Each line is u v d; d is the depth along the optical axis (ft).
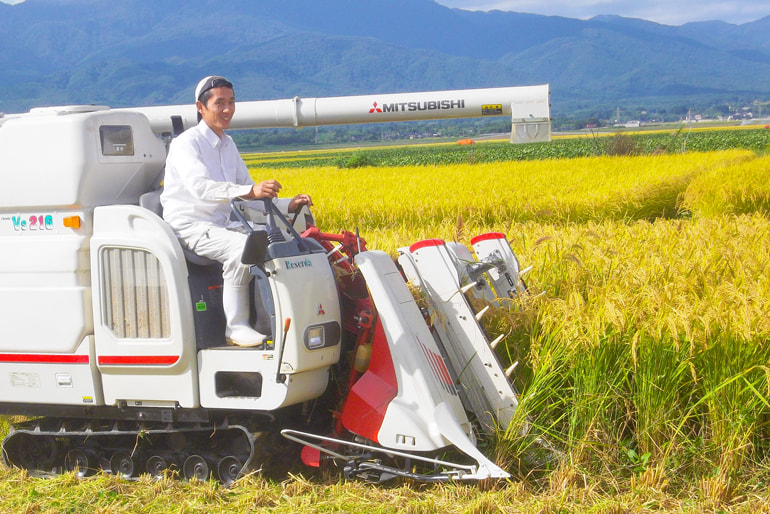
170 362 15.42
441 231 31.99
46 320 16.30
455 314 16.16
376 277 15.14
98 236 15.85
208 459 16.08
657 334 15.60
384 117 20.49
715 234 25.94
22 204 16.28
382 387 15.07
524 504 13.94
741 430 14.84
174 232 15.84
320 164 183.52
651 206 57.47
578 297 16.63
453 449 15.60
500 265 18.01
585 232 23.53
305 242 15.65
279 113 20.45
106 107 17.31
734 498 13.87
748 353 15.20
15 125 16.15
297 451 16.60
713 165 77.97
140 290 15.66
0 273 16.62
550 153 148.05
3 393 17.03
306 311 14.75
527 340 17.06
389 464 15.71
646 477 14.35
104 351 15.96
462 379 16.25
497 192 53.67
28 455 17.94
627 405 15.74
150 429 16.30
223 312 16.17
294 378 14.82
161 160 17.81
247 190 15.01
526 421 15.44
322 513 14.02
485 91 19.95
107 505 14.88
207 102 16.24
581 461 15.21
